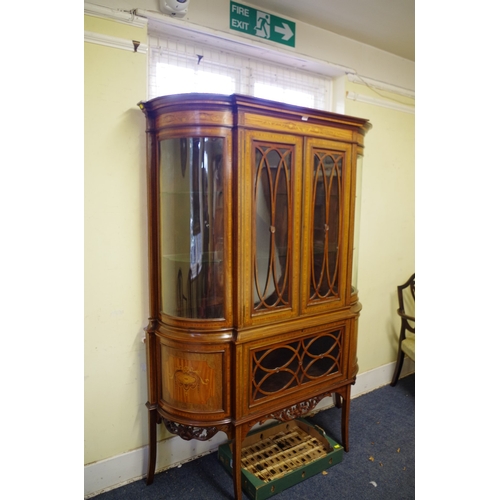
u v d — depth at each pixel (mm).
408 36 2430
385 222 2824
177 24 1805
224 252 1603
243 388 1647
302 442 2123
